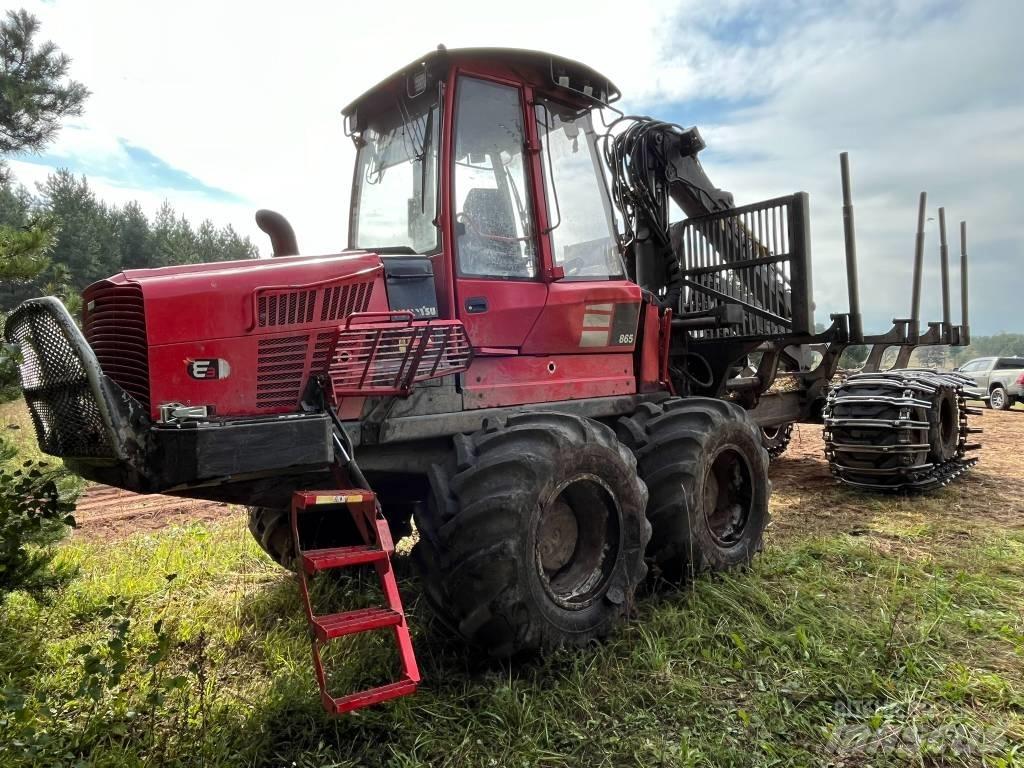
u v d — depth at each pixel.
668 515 3.60
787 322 5.36
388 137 3.88
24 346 2.75
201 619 3.47
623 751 2.33
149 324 2.51
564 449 2.96
